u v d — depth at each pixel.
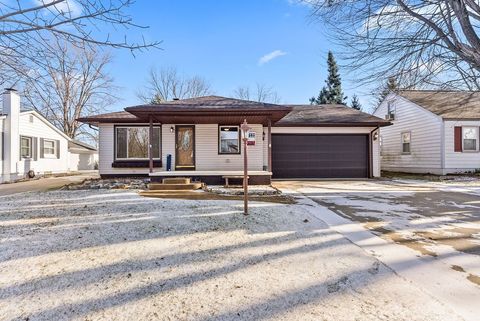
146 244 4.07
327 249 3.87
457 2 5.02
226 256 3.65
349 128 14.22
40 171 16.50
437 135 15.13
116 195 8.13
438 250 3.83
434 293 2.70
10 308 2.49
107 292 2.76
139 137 13.02
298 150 14.11
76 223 5.12
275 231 4.66
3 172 13.75
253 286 2.87
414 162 16.83
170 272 3.20
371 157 14.25
